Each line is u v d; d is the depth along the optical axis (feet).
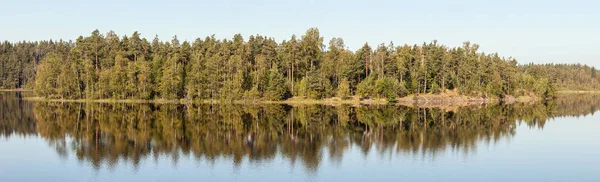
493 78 480.23
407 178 112.78
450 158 136.67
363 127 216.33
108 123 222.07
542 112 317.42
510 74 498.69
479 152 147.13
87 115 265.75
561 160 135.44
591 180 112.57
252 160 131.75
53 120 234.99
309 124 227.40
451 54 500.74
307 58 462.60
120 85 407.85
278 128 208.74
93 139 169.27
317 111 310.04
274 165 125.49
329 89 419.33
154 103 388.57
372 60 466.29
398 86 416.05
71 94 414.62
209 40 510.58
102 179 111.24
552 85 557.33
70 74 412.98
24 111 290.76
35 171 119.14
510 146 159.53
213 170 119.44
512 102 452.76
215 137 176.45
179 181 109.19
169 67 418.51
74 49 446.19
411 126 221.46
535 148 155.53
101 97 409.49
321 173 117.08
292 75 444.96
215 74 410.31
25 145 156.15
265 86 418.10
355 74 442.91
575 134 192.95
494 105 398.42
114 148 150.10
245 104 385.70
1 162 128.88
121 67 413.59
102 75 407.85
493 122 242.78
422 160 133.39
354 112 304.09
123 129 198.39
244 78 424.05
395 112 306.14
